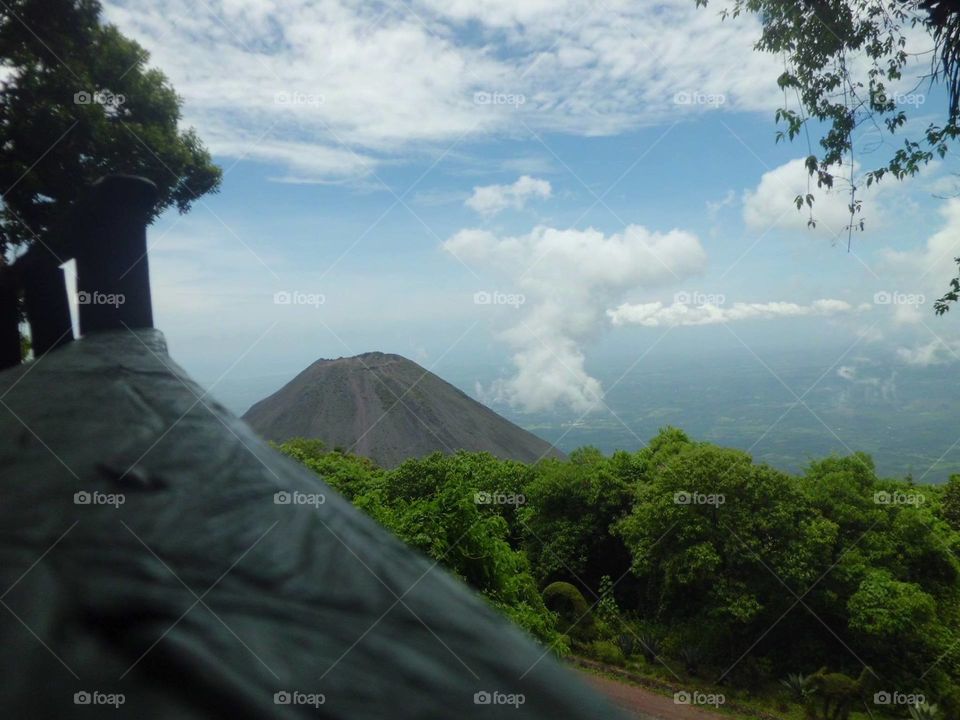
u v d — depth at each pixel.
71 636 0.34
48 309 1.03
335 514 0.59
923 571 30.33
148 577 0.41
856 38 8.62
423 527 10.66
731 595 29.41
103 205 1.08
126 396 0.71
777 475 31.17
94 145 8.98
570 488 38.09
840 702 25.61
